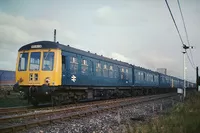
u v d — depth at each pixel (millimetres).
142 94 33469
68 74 15672
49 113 11734
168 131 8531
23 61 15398
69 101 16750
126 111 14977
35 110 13070
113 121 11539
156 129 8781
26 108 14477
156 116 13539
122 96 26656
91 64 18922
